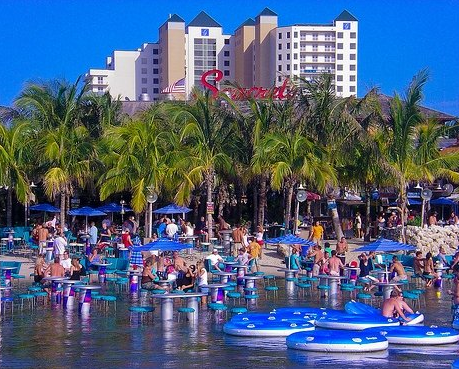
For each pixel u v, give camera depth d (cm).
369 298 3222
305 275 3916
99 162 4975
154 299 3209
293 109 5109
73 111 5247
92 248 4294
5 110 5319
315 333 2241
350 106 5019
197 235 4950
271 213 5934
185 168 4825
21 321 2653
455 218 5319
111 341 2292
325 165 4797
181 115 5041
